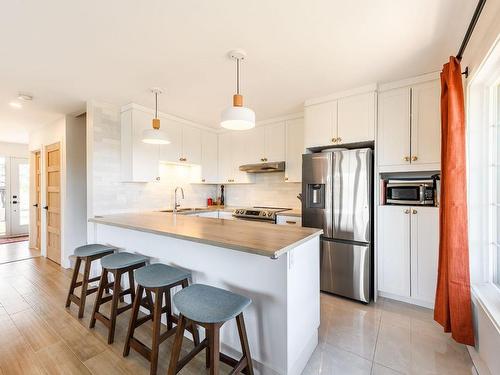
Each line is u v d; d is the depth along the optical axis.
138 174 3.18
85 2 1.44
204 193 4.67
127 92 2.79
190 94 2.84
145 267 1.89
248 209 3.81
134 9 1.51
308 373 1.62
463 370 1.63
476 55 1.64
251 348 1.63
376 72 2.34
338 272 2.73
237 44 1.87
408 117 2.47
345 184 2.69
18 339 1.95
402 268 2.52
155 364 1.55
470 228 1.81
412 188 2.49
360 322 2.20
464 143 1.75
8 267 3.71
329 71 2.31
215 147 4.41
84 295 2.28
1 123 4.06
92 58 2.06
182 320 1.39
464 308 1.73
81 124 3.75
